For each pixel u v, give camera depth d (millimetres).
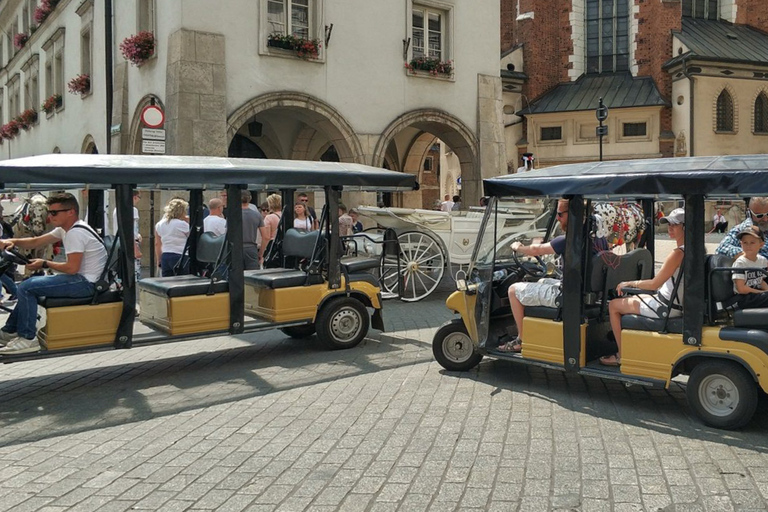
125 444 5223
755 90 29906
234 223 7637
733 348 5223
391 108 18688
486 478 4406
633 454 4785
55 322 6598
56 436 5449
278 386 6801
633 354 5754
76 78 22000
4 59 35125
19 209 13203
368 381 6906
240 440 5246
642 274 6766
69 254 6688
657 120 30094
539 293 6398
